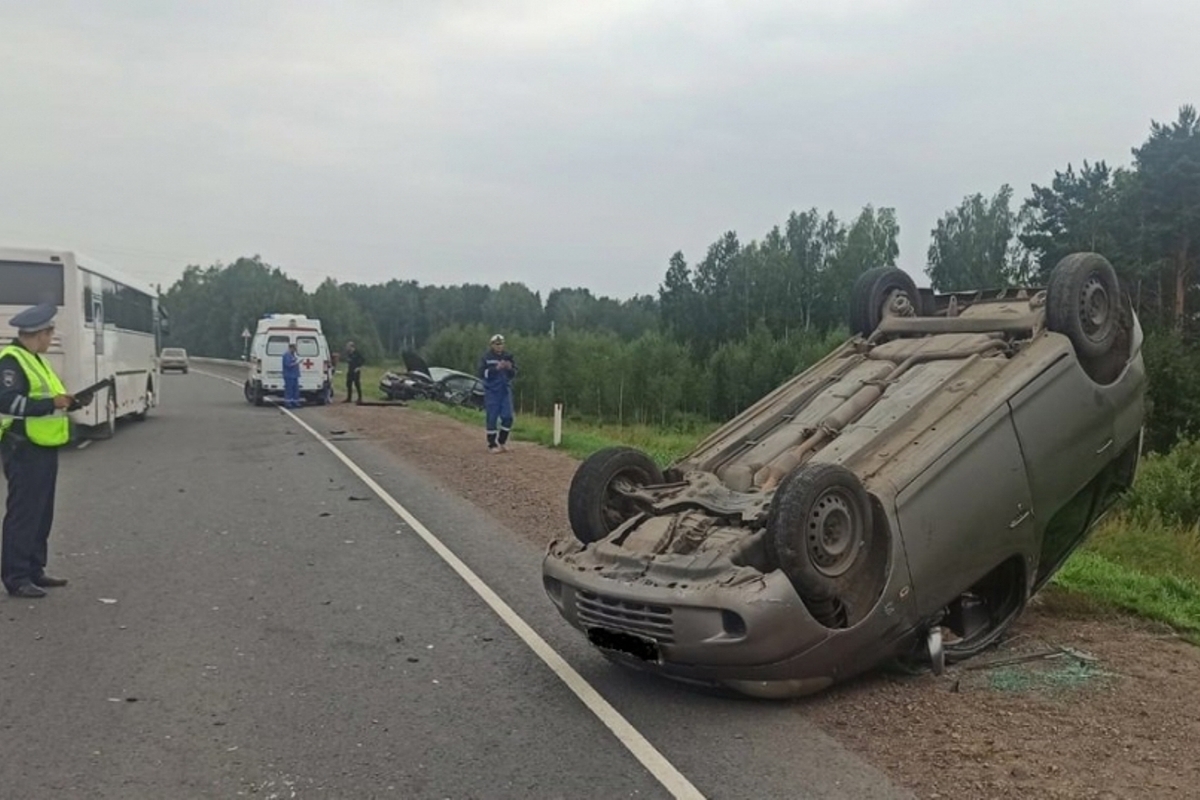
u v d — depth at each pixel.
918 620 5.84
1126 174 48.59
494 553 9.88
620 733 5.27
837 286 80.94
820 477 5.43
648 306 115.19
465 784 4.70
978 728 5.29
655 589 5.40
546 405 50.41
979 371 6.52
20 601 7.88
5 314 17.17
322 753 5.05
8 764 4.90
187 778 4.76
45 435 8.04
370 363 94.38
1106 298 6.87
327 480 14.84
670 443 23.64
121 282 22.05
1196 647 6.79
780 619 5.20
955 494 5.95
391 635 7.09
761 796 4.54
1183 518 15.72
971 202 78.12
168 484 14.21
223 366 83.75
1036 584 6.96
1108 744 5.09
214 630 7.16
